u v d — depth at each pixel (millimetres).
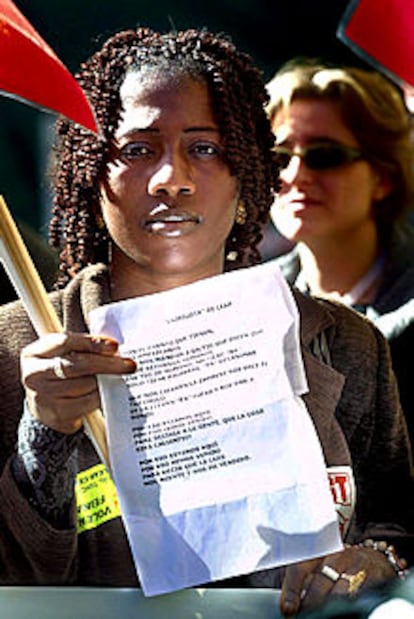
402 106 5602
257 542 3020
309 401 3660
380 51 3072
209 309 3080
